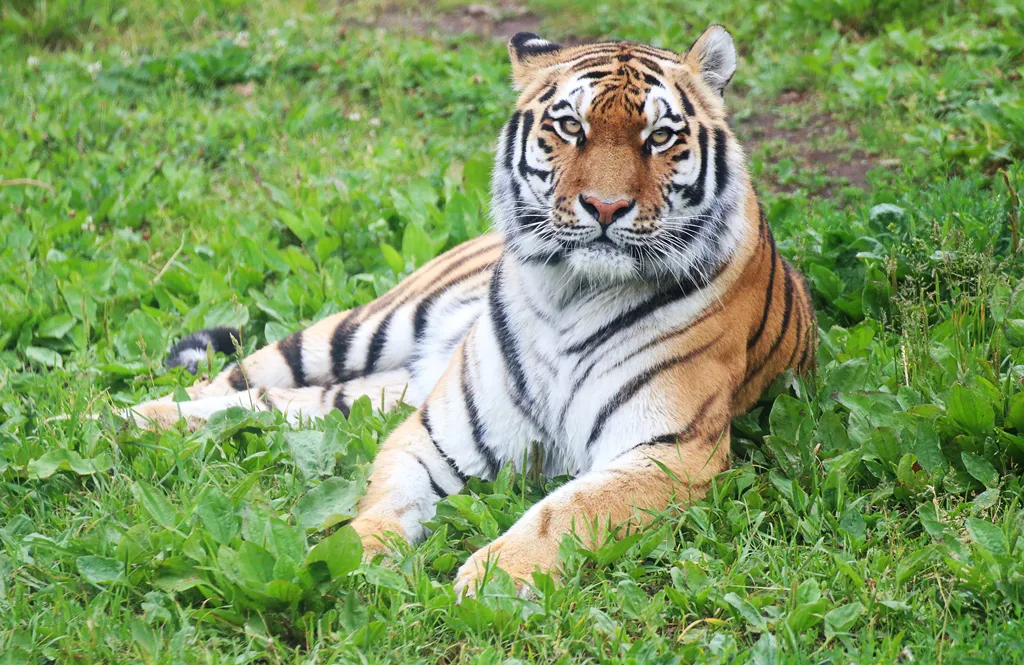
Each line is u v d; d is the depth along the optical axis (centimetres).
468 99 1483
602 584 604
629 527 636
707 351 691
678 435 671
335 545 561
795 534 629
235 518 611
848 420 746
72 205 1181
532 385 711
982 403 686
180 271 1044
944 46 1440
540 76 718
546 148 686
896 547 614
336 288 1013
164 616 560
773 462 714
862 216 1032
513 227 713
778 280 773
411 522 682
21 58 1617
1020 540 607
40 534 636
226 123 1405
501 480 691
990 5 1529
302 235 1111
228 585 570
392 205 1148
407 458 708
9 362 887
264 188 1230
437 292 884
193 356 910
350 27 1731
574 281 698
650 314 684
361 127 1423
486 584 583
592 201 661
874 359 826
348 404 849
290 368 892
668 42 1588
